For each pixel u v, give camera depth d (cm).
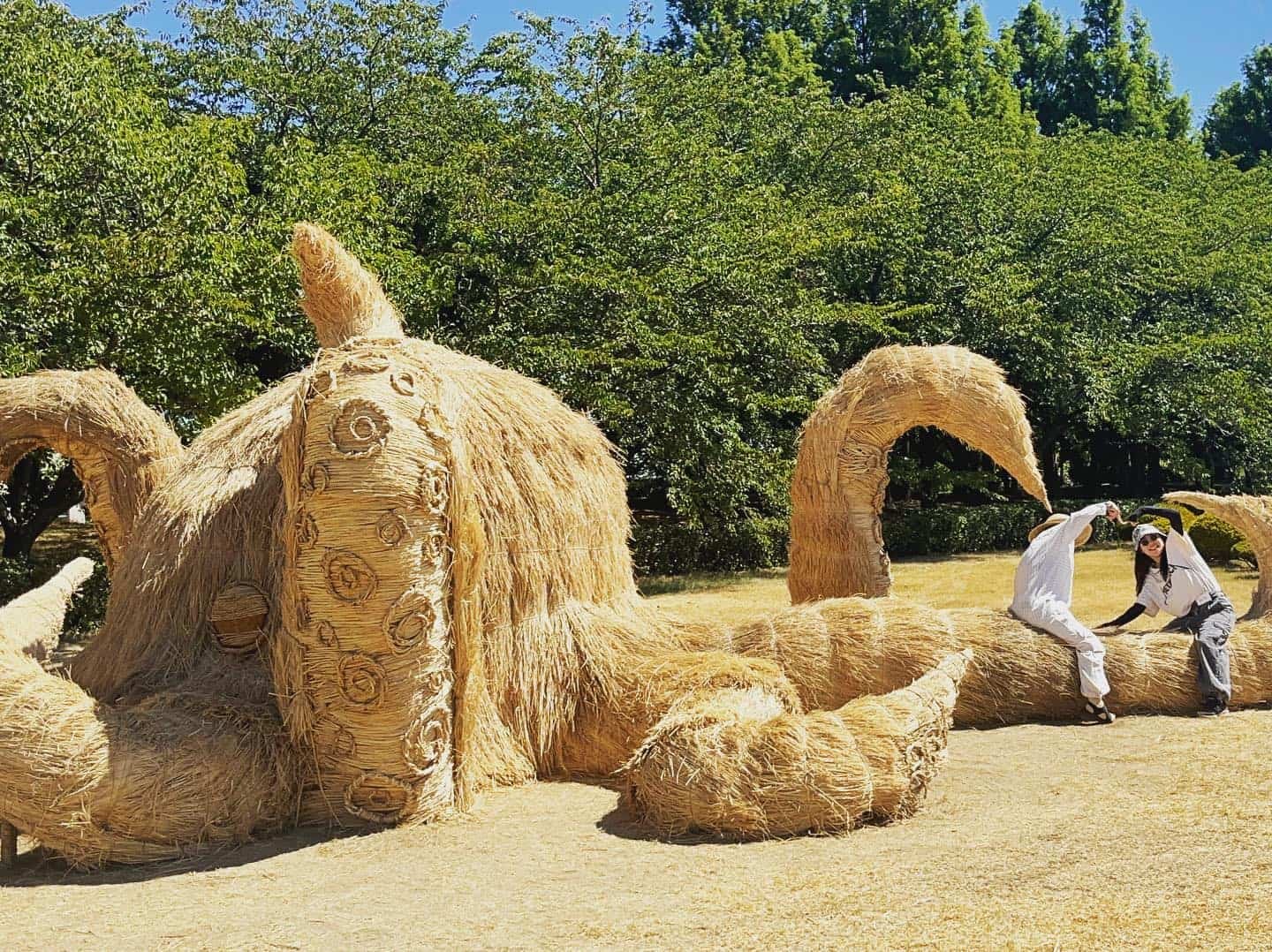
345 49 2189
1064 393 2486
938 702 552
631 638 638
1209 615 763
